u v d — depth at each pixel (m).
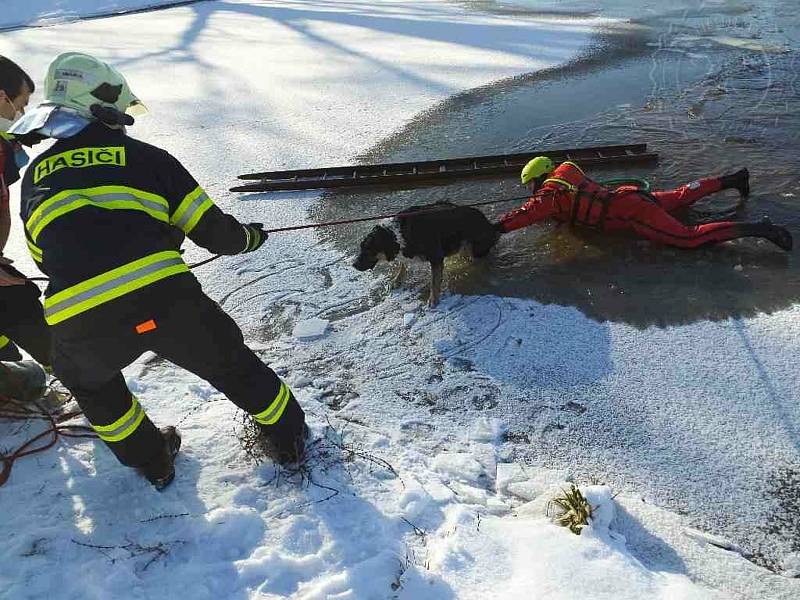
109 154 2.20
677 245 4.25
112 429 2.43
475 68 9.60
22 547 2.36
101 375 2.30
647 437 2.93
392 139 6.91
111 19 15.87
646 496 2.65
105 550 2.35
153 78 9.94
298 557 2.32
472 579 2.25
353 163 6.33
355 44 11.78
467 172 5.70
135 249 2.13
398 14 14.75
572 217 4.53
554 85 8.51
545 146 6.42
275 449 2.70
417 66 9.91
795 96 7.29
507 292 4.10
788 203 4.85
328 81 9.34
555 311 3.87
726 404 3.06
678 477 2.72
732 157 5.77
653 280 4.05
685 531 2.49
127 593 2.18
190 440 2.92
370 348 3.71
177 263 2.23
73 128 2.21
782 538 2.46
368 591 2.18
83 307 2.10
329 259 4.64
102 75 2.28
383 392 3.36
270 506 2.55
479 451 2.93
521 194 5.35
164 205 2.26
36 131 2.23
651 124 6.78
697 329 3.57
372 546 2.36
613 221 4.43
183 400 3.24
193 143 7.06
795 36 10.18
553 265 4.32
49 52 11.79
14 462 2.80
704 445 2.86
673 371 3.30
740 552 2.42
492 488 2.76
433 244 3.89
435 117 7.52
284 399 2.62
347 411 3.23
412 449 2.96
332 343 3.78
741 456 2.79
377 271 4.45
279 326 3.98
